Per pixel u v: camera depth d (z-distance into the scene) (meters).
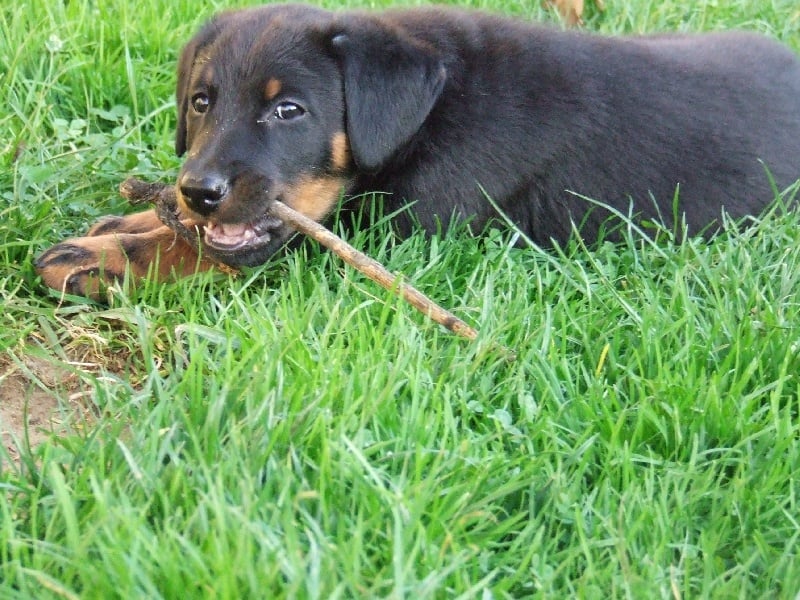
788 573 0.90
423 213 1.11
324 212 1.10
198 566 0.86
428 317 1.02
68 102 1.28
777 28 1.48
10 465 0.94
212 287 1.06
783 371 1.00
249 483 0.89
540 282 1.07
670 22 1.47
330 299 1.05
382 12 1.16
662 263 1.12
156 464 0.91
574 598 0.89
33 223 1.11
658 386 0.99
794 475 0.95
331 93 1.08
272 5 1.14
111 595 0.86
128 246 1.08
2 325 1.03
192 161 1.06
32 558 0.88
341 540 0.88
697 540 0.93
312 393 0.96
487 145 1.11
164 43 1.33
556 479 0.93
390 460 0.93
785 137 1.17
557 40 1.15
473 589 0.87
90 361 1.04
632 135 1.14
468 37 1.13
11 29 1.30
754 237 1.14
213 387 0.95
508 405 0.99
